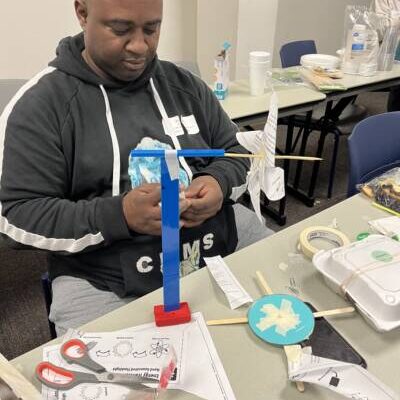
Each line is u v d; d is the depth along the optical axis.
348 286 0.71
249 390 0.58
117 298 0.98
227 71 1.97
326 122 2.46
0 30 2.33
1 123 0.96
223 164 1.16
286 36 3.91
